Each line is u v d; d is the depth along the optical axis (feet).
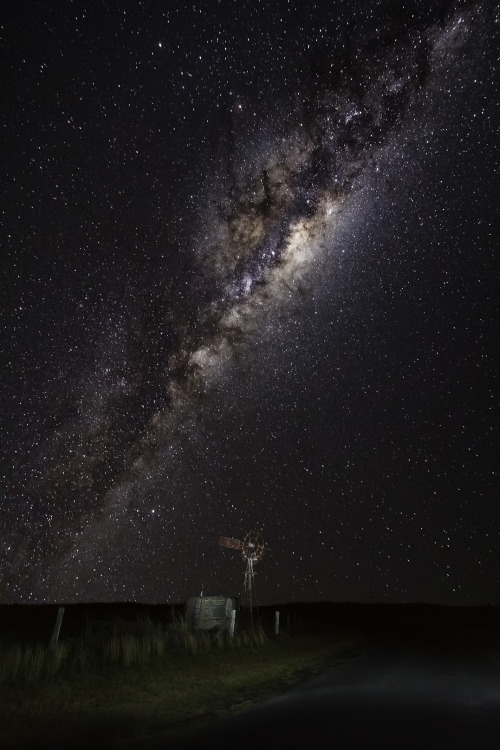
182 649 50.19
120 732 23.32
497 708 27.20
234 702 30.96
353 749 19.33
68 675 35.53
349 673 42.57
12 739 21.93
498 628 121.29
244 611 99.71
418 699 29.63
